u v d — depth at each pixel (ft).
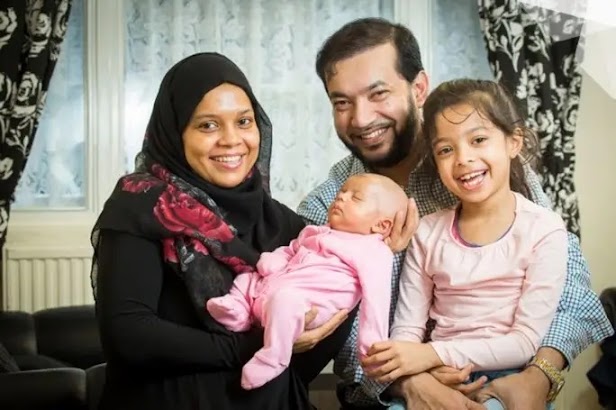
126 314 4.74
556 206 11.43
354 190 5.42
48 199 11.92
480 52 12.35
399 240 5.42
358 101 5.99
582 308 5.54
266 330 4.80
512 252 5.34
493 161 5.35
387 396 5.57
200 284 4.95
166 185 5.07
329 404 8.80
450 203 6.11
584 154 12.08
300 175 12.13
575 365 11.96
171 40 11.89
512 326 5.26
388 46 5.99
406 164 6.31
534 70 11.41
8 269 11.30
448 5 12.38
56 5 10.91
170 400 4.88
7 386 6.42
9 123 10.71
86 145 11.94
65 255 11.40
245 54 11.98
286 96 12.10
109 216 4.88
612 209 12.16
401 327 5.61
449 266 5.46
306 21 12.05
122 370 4.99
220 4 11.89
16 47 10.64
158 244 4.95
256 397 4.92
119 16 11.82
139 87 12.00
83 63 11.92
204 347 4.81
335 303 5.05
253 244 5.49
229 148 5.19
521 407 5.05
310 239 5.30
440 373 5.18
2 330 9.41
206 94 5.15
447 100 5.47
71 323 9.59
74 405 6.48
